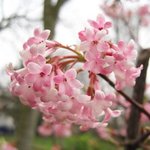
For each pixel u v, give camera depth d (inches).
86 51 7.2
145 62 12.6
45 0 22.7
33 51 7.2
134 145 12.4
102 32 7.1
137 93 12.9
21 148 21.9
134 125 13.1
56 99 7.2
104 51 7.2
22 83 7.3
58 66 7.5
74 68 7.7
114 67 7.4
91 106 7.6
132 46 7.4
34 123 22.3
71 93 7.2
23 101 7.6
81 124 8.0
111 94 7.6
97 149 31.2
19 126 22.3
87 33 7.2
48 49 7.7
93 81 7.9
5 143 26.8
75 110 7.5
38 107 7.8
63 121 8.0
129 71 7.5
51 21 22.3
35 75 7.1
